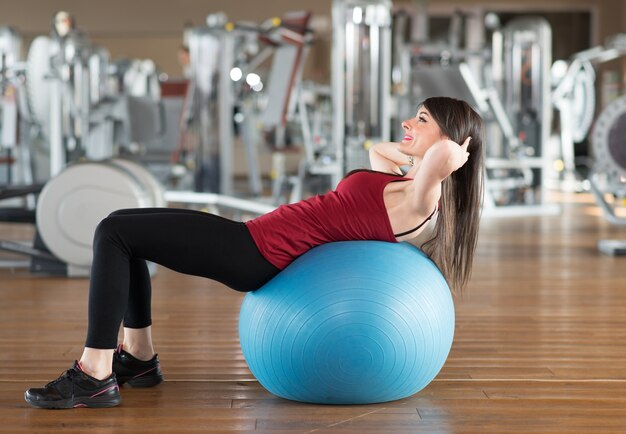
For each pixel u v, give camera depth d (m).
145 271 2.46
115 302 2.26
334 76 7.29
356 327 2.19
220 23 7.80
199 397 2.41
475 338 3.23
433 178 2.19
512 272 5.01
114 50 13.80
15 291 4.30
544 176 8.64
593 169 5.73
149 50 13.79
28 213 4.97
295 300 2.22
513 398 2.41
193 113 7.43
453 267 2.43
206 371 2.72
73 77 6.66
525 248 6.10
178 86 8.51
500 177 9.09
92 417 2.22
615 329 3.42
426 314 2.25
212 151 7.42
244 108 8.73
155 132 7.76
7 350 3.02
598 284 4.59
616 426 2.16
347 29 7.24
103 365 2.30
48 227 4.56
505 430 2.12
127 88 9.76
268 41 7.50
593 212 8.81
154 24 13.38
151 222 2.23
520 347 3.08
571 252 5.90
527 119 8.60
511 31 8.55
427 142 2.30
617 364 2.82
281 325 2.23
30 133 7.46
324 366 2.21
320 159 7.83
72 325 3.47
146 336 2.50
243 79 7.91
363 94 7.29
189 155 7.82
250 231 2.27
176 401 2.37
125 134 7.77
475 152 2.34
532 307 3.91
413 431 2.11
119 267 2.24
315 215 2.30
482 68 9.39
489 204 8.35
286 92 7.18
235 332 3.36
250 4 13.38
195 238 2.22
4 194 4.84
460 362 2.84
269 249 2.27
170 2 13.35
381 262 2.26
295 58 7.21
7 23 13.23
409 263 2.29
